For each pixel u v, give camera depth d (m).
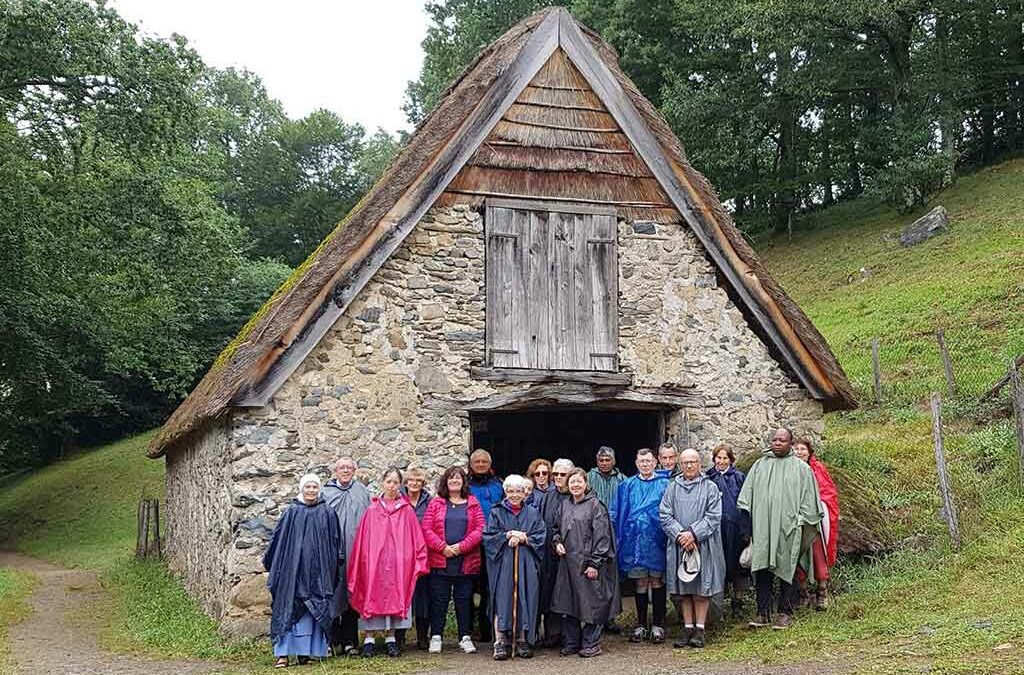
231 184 50.34
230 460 10.20
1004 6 34.62
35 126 20.14
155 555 18.09
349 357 10.54
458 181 11.18
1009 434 13.86
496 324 11.12
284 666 8.39
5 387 26.50
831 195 38.78
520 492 8.77
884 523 10.73
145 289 22.30
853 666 7.19
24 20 17.73
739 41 33.75
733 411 11.87
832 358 12.13
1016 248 25.59
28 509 29.56
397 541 8.71
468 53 34.84
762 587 9.18
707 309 11.91
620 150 11.78
